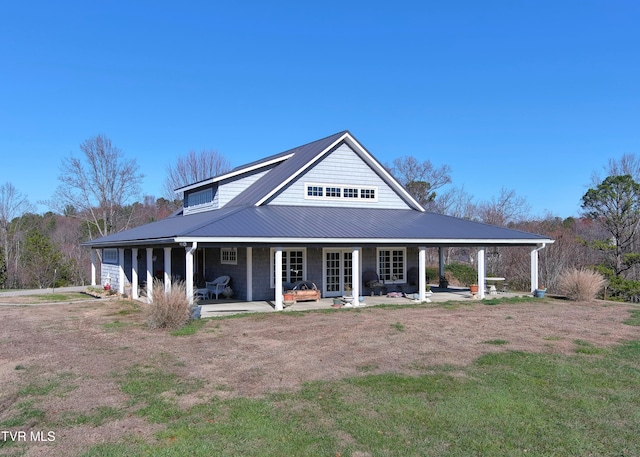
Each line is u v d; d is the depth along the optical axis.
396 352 9.64
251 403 6.70
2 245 38.31
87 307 17.80
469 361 8.94
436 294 20.53
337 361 8.95
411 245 17.66
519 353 9.55
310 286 18.84
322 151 19.95
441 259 23.78
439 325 12.72
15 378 7.99
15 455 5.18
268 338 11.05
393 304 16.88
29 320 14.49
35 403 6.77
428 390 7.24
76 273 38.12
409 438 5.61
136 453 5.21
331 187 20.50
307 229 15.96
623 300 24.02
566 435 5.74
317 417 6.20
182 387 7.43
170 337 11.27
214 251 20.62
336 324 12.84
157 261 25.69
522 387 7.43
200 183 22.12
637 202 28.47
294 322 13.19
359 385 7.46
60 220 54.00
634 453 5.31
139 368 8.53
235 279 18.77
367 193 21.38
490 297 19.28
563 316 14.43
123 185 45.12
